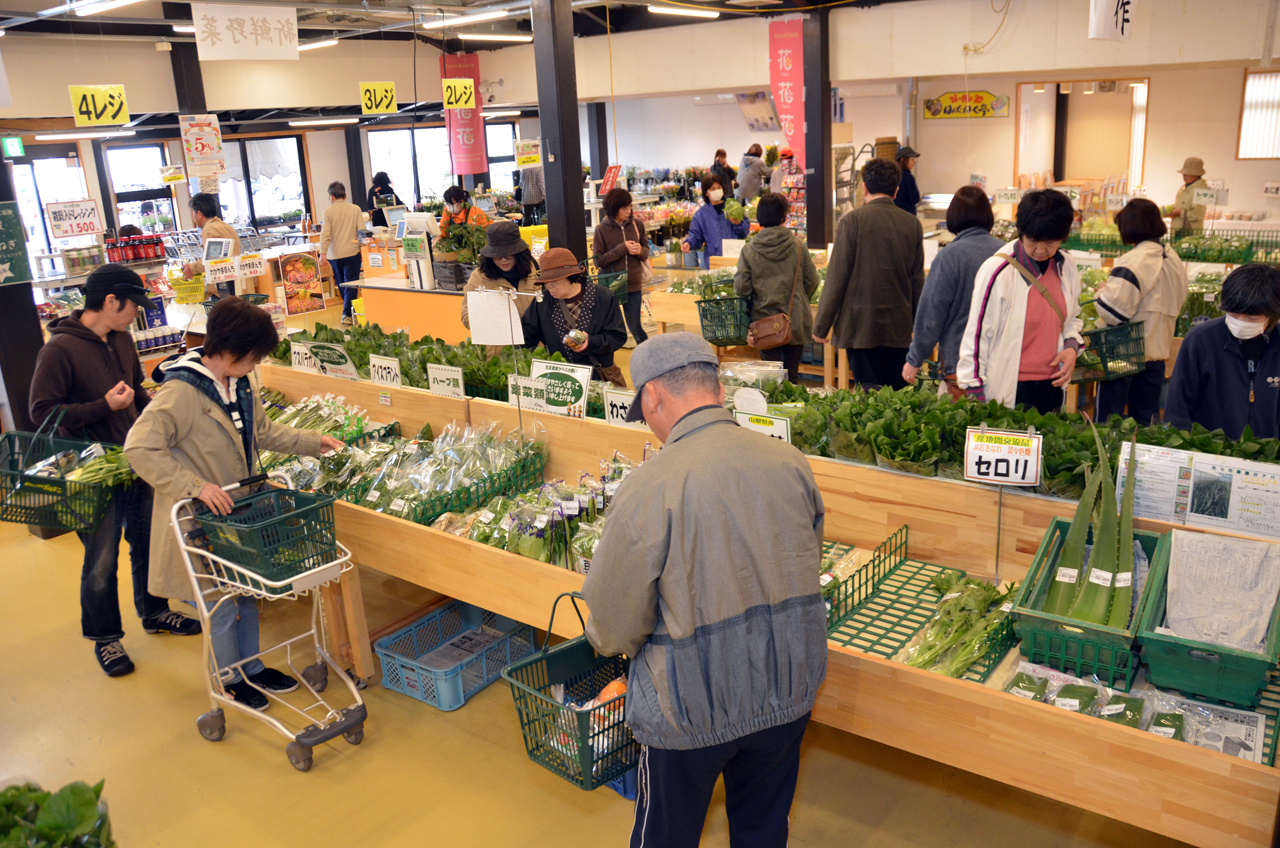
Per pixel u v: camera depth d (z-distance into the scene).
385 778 3.18
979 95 12.70
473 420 4.42
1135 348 4.75
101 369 4.18
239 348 3.27
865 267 4.95
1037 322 3.54
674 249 10.86
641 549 1.94
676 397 2.12
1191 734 2.17
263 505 3.24
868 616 2.84
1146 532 2.72
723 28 11.23
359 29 11.77
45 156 12.70
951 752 2.44
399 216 12.09
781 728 2.10
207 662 3.39
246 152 15.55
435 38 15.51
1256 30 7.72
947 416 3.15
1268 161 11.74
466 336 7.90
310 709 3.63
